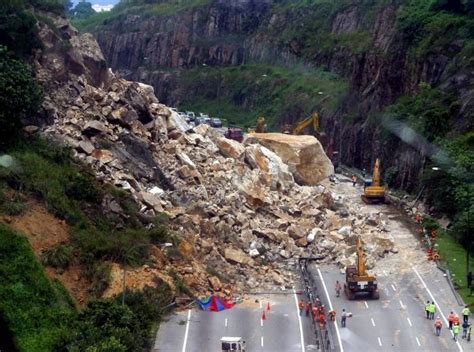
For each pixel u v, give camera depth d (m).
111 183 88.69
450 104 125.81
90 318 63.88
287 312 76.00
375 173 123.00
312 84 195.75
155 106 112.06
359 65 167.00
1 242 66.44
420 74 142.25
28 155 83.75
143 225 84.62
